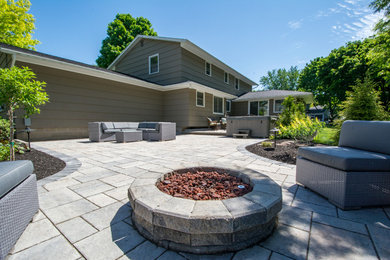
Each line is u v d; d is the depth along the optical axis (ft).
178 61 34.45
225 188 5.38
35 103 9.68
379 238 4.20
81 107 25.05
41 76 21.35
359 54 52.34
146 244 4.03
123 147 17.58
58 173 9.05
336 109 80.89
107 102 27.96
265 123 25.53
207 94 39.34
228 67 46.03
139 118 32.63
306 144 16.80
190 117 34.24
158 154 14.02
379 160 5.52
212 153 14.38
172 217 3.68
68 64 22.38
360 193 5.49
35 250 3.79
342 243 4.04
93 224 4.77
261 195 4.45
